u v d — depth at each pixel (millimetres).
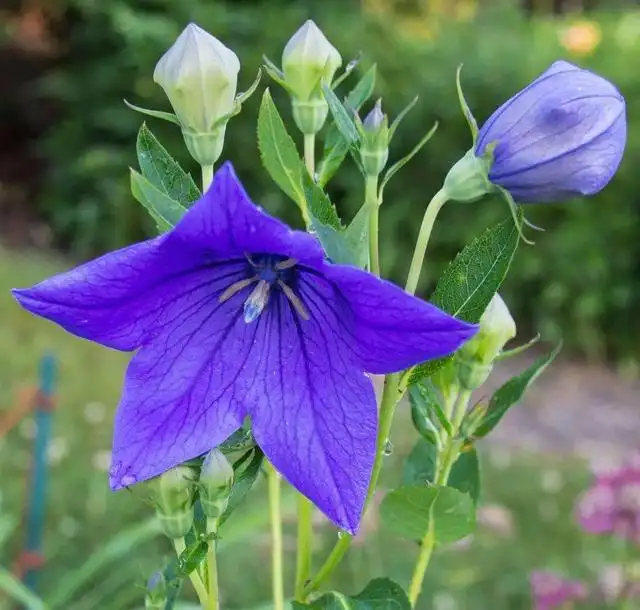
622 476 316
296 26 959
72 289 140
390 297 133
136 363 154
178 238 140
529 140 157
